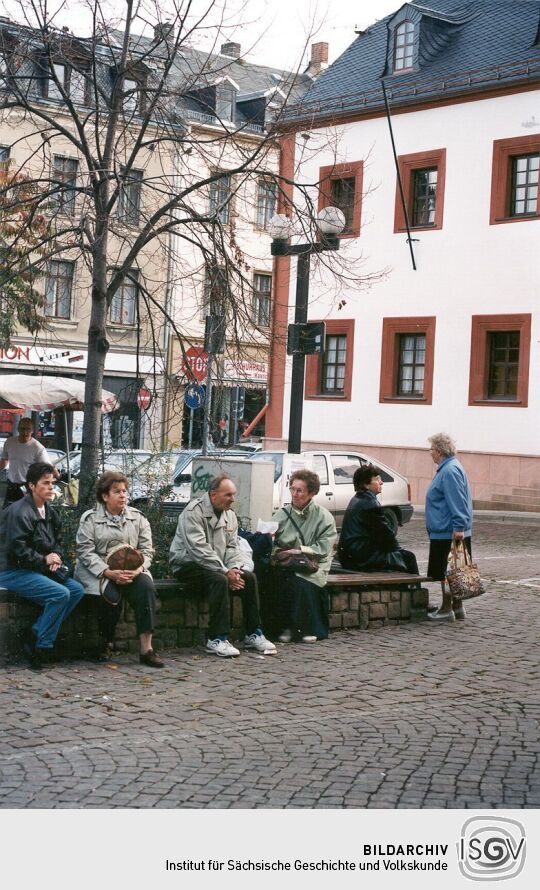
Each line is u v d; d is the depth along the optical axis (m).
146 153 13.91
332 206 14.84
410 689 8.73
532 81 28.39
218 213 12.42
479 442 29.66
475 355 29.73
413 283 30.97
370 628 11.41
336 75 33.78
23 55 12.09
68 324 39.81
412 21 31.62
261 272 43.28
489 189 29.38
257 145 12.65
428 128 30.59
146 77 12.49
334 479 20.00
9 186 12.17
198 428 12.98
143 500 11.62
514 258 28.92
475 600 13.67
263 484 11.95
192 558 9.80
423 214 31.02
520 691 8.79
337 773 6.43
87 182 12.41
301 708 7.99
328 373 33.50
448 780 6.36
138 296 13.14
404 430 31.27
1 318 14.88
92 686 8.37
